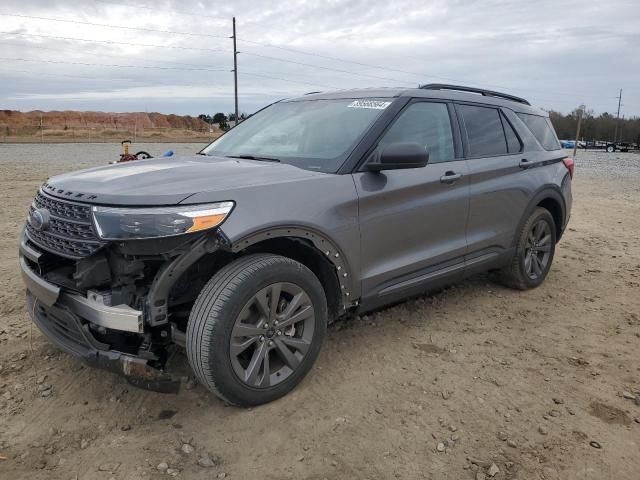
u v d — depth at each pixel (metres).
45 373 3.51
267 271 2.98
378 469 2.68
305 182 3.26
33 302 3.44
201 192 2.86
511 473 2.66
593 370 3.73
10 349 3.82
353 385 3.44
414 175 3.87
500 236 4.75
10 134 68.88
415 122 4.04
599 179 21.20
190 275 3.14
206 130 98.12
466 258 4.44
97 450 2.78
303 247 3.39
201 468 2.67
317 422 3.04
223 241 2.81
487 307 4.89
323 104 4.36
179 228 2.71
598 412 3.21
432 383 3.50
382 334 4.22
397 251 3.81
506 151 4.89
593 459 2.78
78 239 2.84
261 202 3.00
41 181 13.70
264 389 3.12
